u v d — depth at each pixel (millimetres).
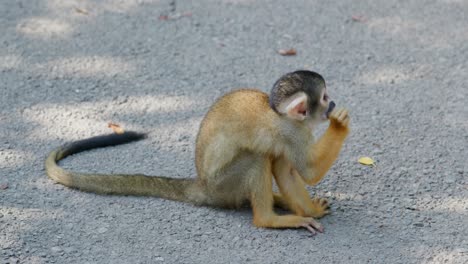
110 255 9742
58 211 10539
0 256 9672
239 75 13922
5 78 13688
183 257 9719
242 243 9992
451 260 9641
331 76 13859
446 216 10445
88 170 11469
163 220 10414
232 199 10508
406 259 9656
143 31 15172
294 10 15859
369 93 13375
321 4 16031
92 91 13406
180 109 12969
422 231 10156
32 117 12664
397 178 11258
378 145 12016
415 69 14055
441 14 15688
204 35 15086
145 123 12602
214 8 15938
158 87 13539
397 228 10227
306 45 14781
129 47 14672
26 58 14281
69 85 13555
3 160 11609
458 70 14016
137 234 10133
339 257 9703
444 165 11508
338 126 10055
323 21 15492
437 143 12047
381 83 13664
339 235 10117
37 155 11766
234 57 14422
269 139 9984
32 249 9820
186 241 10023
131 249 9852
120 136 12039
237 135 10078
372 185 11133
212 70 14039
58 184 11086
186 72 13992
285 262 9617
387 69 14055
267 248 9898
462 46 14711
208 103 13125
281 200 10828
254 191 10211
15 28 15188
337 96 13289
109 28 15250
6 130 12328
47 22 15414
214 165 10289
